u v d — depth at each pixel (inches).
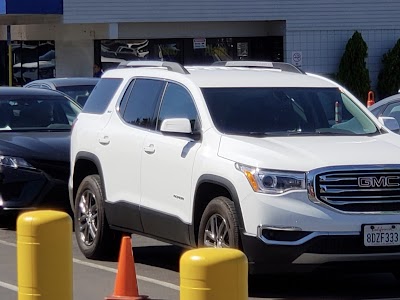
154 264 430.9
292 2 1358.3
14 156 512.4
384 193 335.9
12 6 1217.4
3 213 514.3
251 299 350.0
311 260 329.7
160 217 383.9
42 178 513.7
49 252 273.3
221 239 347.3
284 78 405.1
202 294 204.4
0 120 567.8
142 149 396.5
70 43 1363.2
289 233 329.1
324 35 1378.0
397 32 1408.7
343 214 330.3
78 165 451.2
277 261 331.0
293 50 1368.1
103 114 437.7
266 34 1401.3
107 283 384.5
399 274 374.0
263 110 381.4
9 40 1269.7
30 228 273.3
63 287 276.7
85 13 1270.9
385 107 532.7
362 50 1358.3
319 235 327.9
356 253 330.6
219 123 370.6
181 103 390.0
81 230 444.5
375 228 331.6
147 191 393.1
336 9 1379.2
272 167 333.4
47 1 1238.9
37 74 1423.5
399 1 1405.0
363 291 366.6
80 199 444.8
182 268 208.1
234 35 1385.3
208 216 354.3
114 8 1284.4
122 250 334.6
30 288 273.7
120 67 450.9
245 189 335.0
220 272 204.8
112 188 418.6
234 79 395.5
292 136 370.6
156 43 1355.8
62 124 577.3
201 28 1368.1
